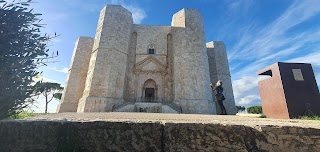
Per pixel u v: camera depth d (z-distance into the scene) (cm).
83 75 3084
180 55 2717
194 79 2530
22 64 202
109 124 201
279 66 791
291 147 188
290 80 767
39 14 228
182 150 192
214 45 3525
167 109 2239
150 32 3117
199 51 2695
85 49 3244
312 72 795
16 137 191
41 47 221
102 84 2366
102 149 192
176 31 2898
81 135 196
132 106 2258
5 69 189
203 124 200
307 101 735
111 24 2689
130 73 2836
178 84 2569
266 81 873
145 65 2881
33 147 189
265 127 196
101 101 2238
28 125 196
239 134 195
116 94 2420
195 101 2403
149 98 2739
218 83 1216
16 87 200
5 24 199
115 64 2516
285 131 194
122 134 198
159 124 205
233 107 3105
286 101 729
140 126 202
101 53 2517
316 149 187
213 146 192
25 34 212
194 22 2891
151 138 198
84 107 2186
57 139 194
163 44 3055
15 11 208
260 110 3098
